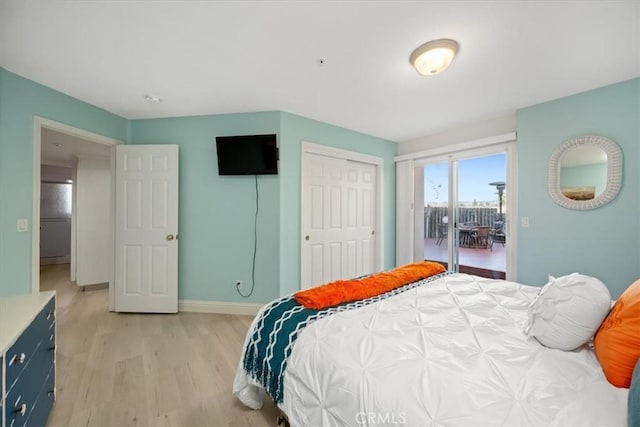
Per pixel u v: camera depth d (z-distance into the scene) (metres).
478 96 2.48
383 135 3.71
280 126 2.86
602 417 0.69
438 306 1.44
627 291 0.98
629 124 2.15
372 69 2.03
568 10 1.43
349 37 1.66
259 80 2.20
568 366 0.92
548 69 2.02
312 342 1.12
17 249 2.06
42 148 3.60
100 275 3.96
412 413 0.75
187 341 2.32
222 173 2.89
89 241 3.90
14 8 1.40
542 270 2.61
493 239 3.19
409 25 1.55
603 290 1.02
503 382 0.83
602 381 0.85
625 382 0.81
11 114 2.03
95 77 2.14
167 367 1.93
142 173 2.93
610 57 1.86
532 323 1.12
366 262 3.77
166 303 2.92
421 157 3.74
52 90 2.30
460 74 2.10
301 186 3.03
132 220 2.95
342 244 3.50
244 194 2.94
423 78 2.16
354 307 1.44
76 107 2.51
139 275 2.94
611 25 1.54
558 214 2.52
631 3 1.38
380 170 3.84
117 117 2.93
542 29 1.58
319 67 2.00
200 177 2.99
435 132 3.58
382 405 0.80
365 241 3.76
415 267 2.09
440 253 3.66
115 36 1.65
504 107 2.72
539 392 0.79
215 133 2.95
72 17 1.48
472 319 1.27
